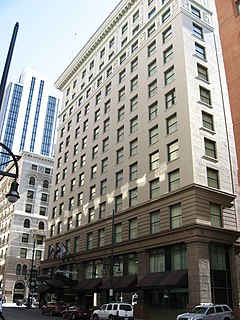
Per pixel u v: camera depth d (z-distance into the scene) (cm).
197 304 2744
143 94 4297
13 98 17338
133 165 4162
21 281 7988
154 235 3384
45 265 5825
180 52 3834
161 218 3400
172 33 4094
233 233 3197
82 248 4781
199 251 2902
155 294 3309
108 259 4075
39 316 3756
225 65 3225
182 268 3058
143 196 3766
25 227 8488
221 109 3794
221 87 3950
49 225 6166
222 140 3612
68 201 5650
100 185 4781
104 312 3019
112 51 5578
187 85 3584
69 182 5806
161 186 3528
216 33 4316
